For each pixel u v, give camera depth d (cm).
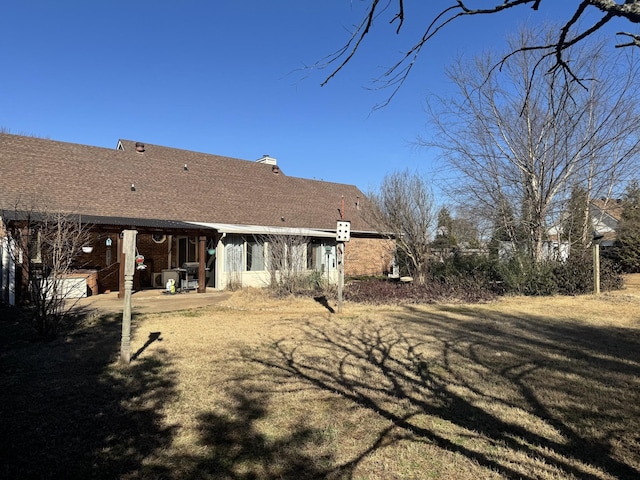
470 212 1731
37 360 635
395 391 505
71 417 429
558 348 726
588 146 1496
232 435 389
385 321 990
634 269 2512
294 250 1608
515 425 409
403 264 2028
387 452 355
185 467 333
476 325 945
